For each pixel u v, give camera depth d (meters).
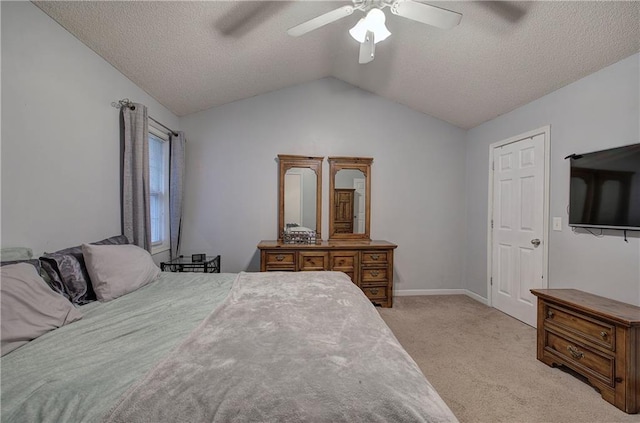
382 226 4.02
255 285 1.89
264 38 2.62
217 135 3.77
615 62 2.21
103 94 2.29
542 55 2.35
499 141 3.49
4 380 0.84
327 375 0.86
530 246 3.03
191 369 0.88
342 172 3.91
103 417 0.70
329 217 3.88
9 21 1.51
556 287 2.72
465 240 4.08
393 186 4.03
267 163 3.83
